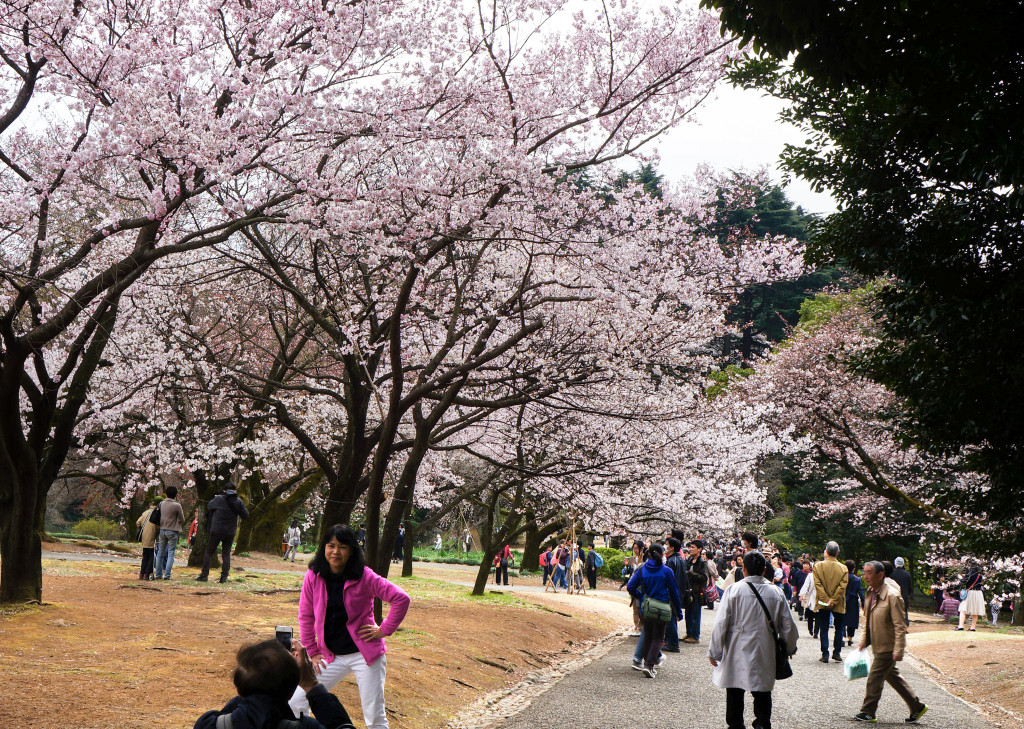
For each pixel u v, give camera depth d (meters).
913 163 10.26
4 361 11.02
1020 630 25.16
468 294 15.08
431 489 24.06
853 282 38.25
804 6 6.58
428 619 14.01
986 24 6.30
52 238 14.14
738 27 7.13
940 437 9.84
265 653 3.06
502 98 11.34
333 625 5.20
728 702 7.47
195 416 22.12
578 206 13.72
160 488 31.89
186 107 10.31
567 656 14.15
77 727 5.93
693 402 18.03
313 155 10.89
